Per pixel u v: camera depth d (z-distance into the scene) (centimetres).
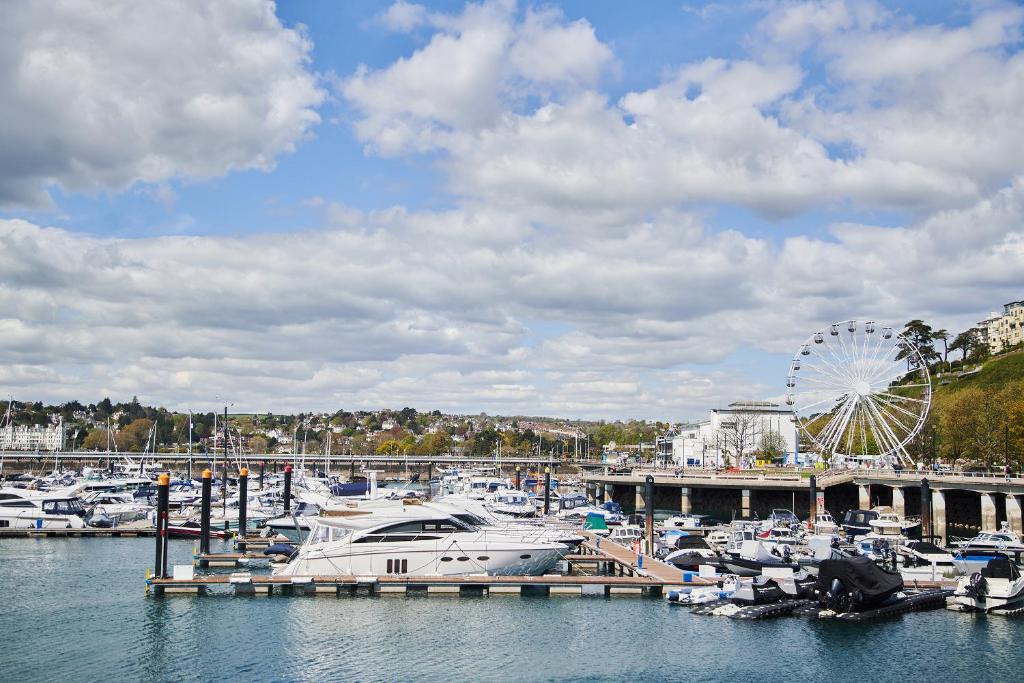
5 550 8131
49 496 9594
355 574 6078
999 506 10969
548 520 9831
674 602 5806
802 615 5509
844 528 9638
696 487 12862
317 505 7850
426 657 4669
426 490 15875
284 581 5916
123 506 9881
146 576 6669
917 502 11519
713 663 4619
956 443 14350
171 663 4525
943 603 5800
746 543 6656
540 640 4975
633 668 4538
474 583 5950
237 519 9425
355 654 4697
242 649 4753
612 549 7800
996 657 4706
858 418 14675
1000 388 17225
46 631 5062
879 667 4556
